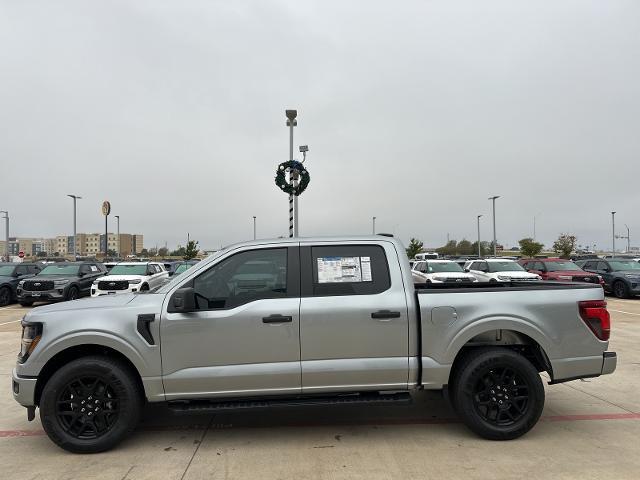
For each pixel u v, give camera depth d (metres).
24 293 17.17
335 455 4.27
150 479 3.84
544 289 4.71
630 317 13.62
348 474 3.88
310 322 4.45
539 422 5.07
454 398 4.64
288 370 4.41
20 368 4.41
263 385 4.43
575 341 4.67
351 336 4.48
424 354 4.53
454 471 3.92
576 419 5.16
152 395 4.37
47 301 17.55
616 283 19.39
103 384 4.40
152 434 4.82
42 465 4.13
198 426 5.05
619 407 5.56
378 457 4.21
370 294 4.58
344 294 4.57
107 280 16.36
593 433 4.75
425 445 4.48
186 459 4.21
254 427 5.01
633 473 3.87
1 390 6.47
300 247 4.70
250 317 4.42
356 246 4.74
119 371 4.36
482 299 4.61
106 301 4.61
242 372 4.39
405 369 4.51
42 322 4.42
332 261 4.67
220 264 4.62
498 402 4.57
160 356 4.37
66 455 4.34
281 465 4.07
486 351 4.58
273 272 4.62
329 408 5.63
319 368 4.44
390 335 4.51
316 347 4.46
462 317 4.55
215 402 4.48
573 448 4.38
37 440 4.74
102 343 4.35
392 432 4.83
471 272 18.97
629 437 4.65
